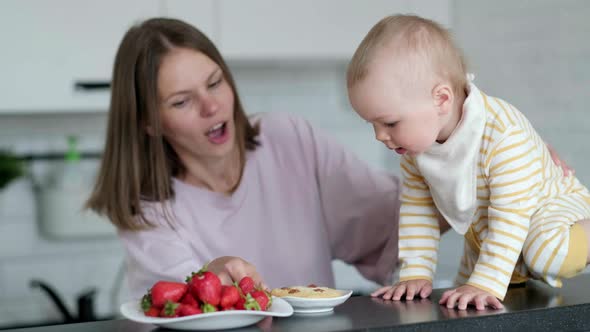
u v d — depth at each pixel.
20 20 2.62
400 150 1.44
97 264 3.16
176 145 1.92
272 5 2.86
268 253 2.01
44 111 2.69
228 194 1.98
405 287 1.45
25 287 3.08
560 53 2.57
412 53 1.37
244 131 2.00
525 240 1.44
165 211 1.90
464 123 1.39
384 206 2.04
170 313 1.20
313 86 3.44
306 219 2.04
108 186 1.89
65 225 3.01
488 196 1.45
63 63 2.67
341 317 1.27
